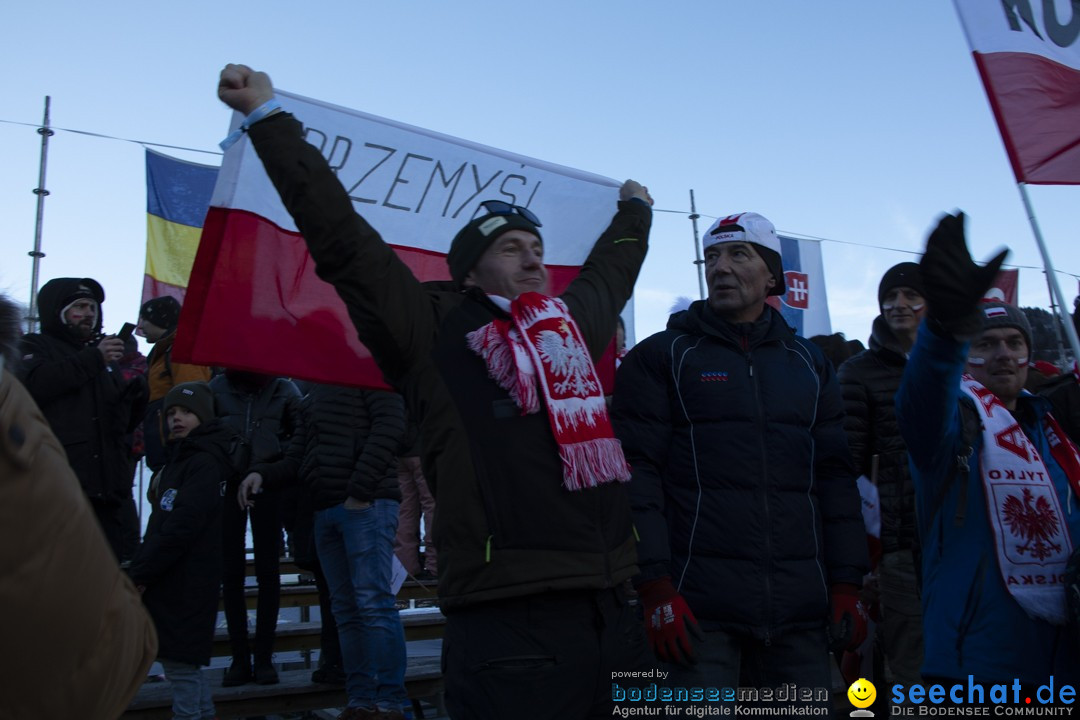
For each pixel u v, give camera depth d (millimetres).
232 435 4379
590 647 2191
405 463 6562
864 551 2900
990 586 2734
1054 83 3439
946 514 2828
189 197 7879
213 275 2979
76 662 1271
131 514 6309
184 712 4062
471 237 2576
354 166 3338
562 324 2396
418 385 2322
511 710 2123
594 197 3756
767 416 2807
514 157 3645
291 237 3096
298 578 6906
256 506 4855
